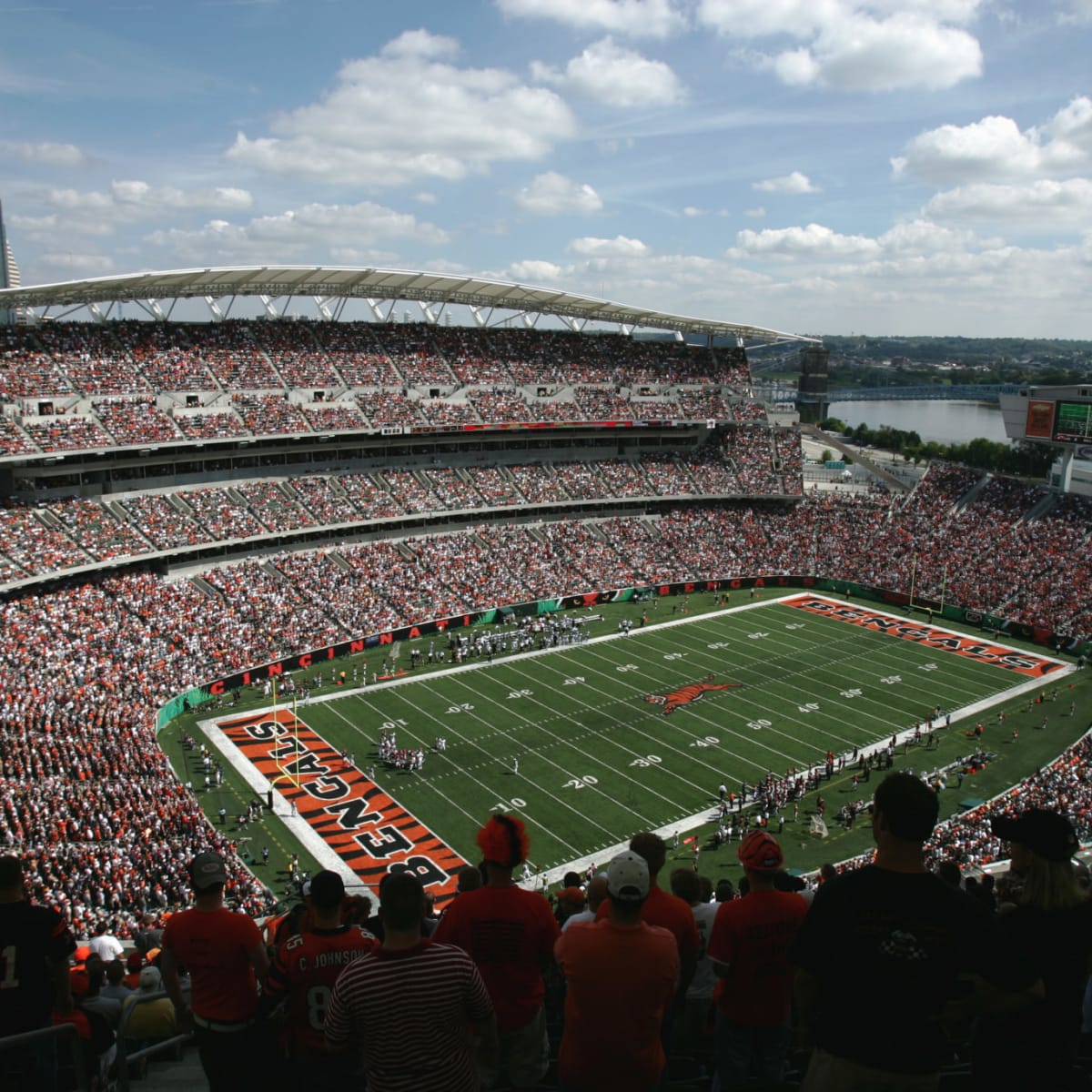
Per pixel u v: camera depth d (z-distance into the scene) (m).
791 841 43.88
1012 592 77.38
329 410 76.44
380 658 66.25
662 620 76.94
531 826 44.56
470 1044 7.11
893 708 59.44
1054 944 7.05
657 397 96.56
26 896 8.52
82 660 53.62
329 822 44.72
